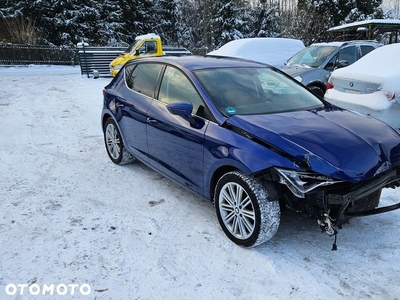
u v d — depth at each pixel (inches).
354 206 106.6
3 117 305.3
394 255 107.9
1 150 214.8
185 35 1378.0
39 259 108.2
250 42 425.7
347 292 93.2
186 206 142.3
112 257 109.2
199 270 103.0
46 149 218.1
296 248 112.6
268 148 104.4
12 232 123.2
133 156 183.8
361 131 114.3
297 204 104.3
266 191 105.6
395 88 189.5
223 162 113.8
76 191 156.9
